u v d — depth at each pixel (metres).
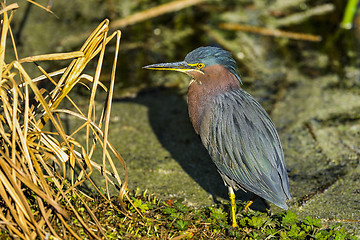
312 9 19.00
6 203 7.29
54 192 8.47
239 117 9.87
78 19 17.53
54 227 7.70
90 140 11.94
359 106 13.98
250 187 9.63
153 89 14.79
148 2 18.94
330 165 11.62
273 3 19.38
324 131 12.89
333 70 15.83
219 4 19.12
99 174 10.59
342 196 10.49
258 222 9.01
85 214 8.21
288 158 11.91
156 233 8.32
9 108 7.62
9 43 15.66
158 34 17.22
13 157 7.39
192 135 12.89
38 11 17.77
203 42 16.84
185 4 18.53
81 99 13.84
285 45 17.05
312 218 9.22
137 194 10.06
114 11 18.19
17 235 7.31
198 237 8.62
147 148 12.08
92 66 15.46
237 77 10.54
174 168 11.38
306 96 14.47
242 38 17.22
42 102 7.57
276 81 15.23
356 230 9.37
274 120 13.40
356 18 18.20
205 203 10.20
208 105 10.21
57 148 8.12
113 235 8.00
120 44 16.58
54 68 14.73
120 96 14.31
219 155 9.98
